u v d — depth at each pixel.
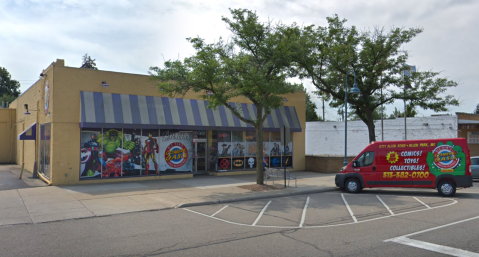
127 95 17.58
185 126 18.64
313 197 14.15
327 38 22.17
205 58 14.70
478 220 9.27
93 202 12.27
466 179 13.41
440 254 6.36
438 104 21.72
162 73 15.32
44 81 18.53
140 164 18.05
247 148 21.61
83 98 16.31
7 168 24.81
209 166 20.92
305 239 7.55
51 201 12.38
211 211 11.15
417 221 9.27
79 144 16.38
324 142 39.28
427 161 14.06
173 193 14.28
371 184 14.90
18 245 7.15
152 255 6.43
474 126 29.88
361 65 22.03
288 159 23.53
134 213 10.77
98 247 6.98
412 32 21.30
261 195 13.95
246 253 6.53
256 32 15.98
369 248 6.79
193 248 6.88
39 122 19.94
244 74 14.65
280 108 23.11
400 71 21.94
